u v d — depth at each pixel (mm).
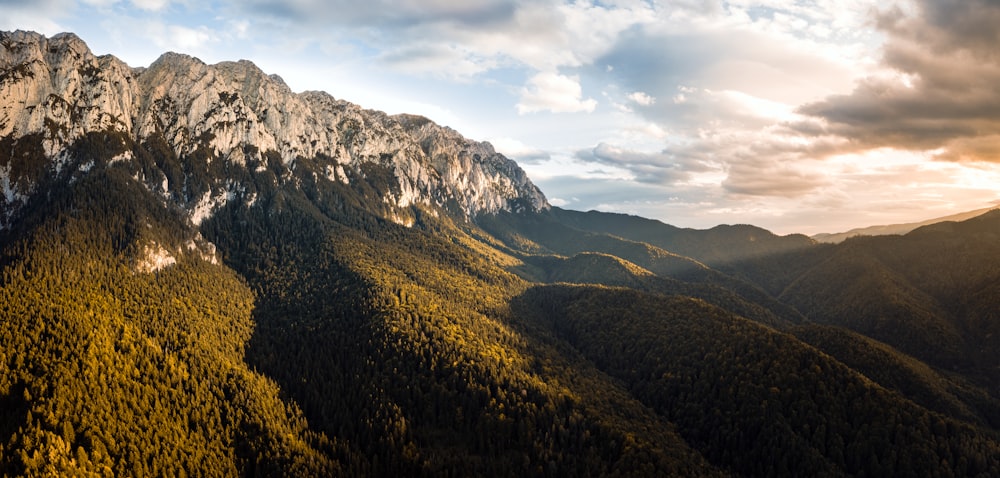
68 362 191750
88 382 188375
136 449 178000
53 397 177000
